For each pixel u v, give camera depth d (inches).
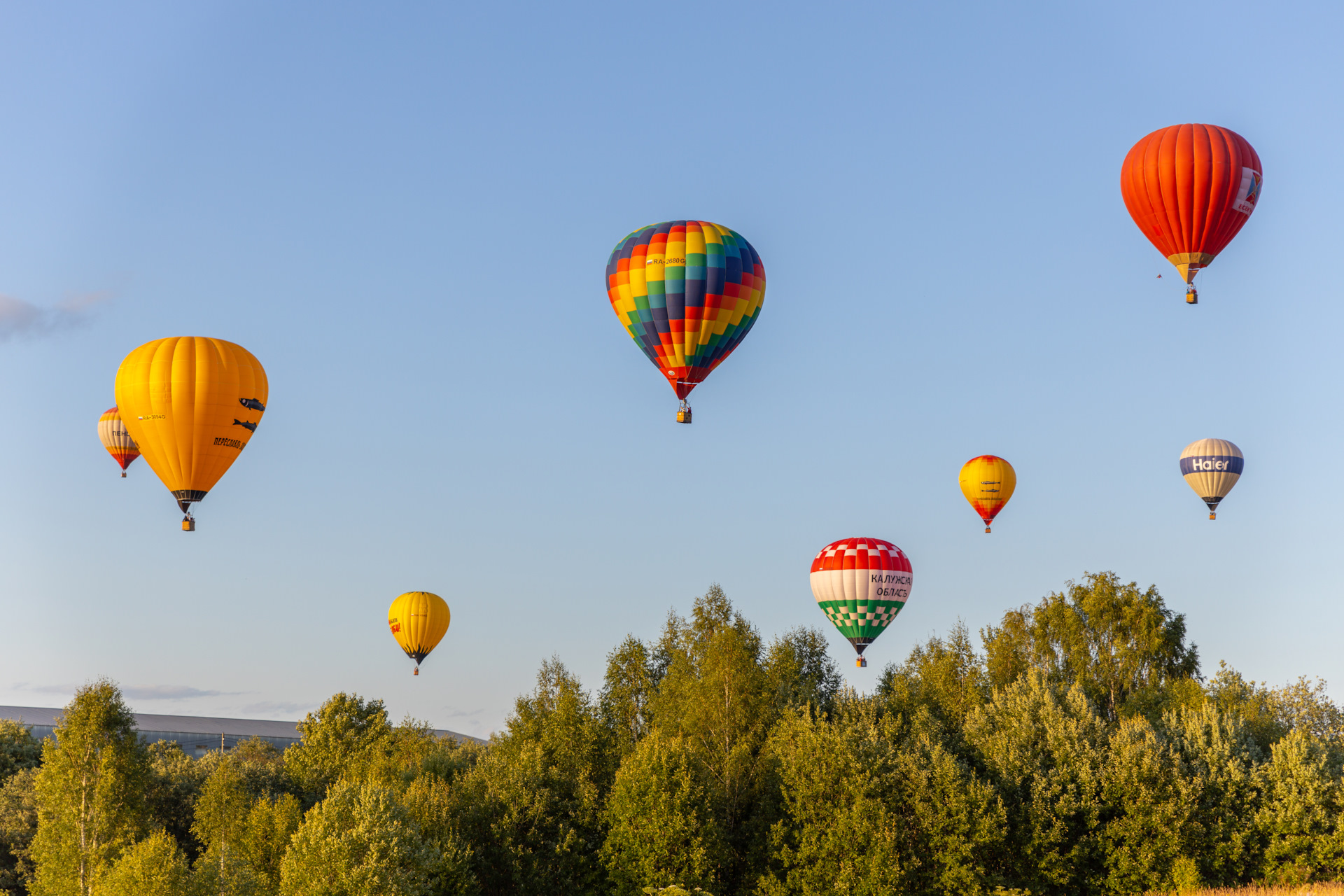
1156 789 2003.0
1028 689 2351.1
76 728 2101.4
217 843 2161.7
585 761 2329.0
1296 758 2030.0
